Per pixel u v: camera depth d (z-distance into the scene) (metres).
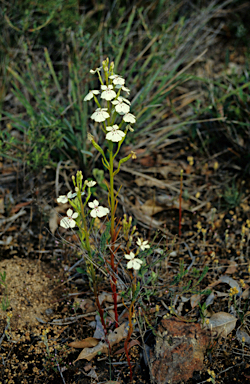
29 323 0.92
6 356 0.88
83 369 0.87
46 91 1.18
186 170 1.21
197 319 0.92
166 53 1.26
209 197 1.15
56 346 0.89
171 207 1.12
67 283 0.98
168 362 0.85
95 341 0.89
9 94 1.43
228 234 1.07
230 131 1.19
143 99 1.20
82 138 1.15
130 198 1.14
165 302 0.95
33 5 1.28
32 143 1.12
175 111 1.31
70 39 1.24
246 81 1.29
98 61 1.23
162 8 1.58
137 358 0.88
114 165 1.19
